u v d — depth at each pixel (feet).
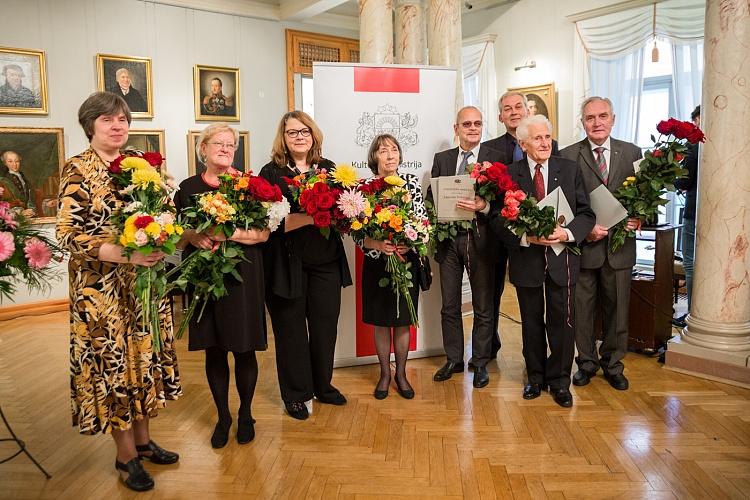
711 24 12.16
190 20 23.58
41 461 9.39
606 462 9.01
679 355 12.92
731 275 12.35
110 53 21.76
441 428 10.32
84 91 21.31
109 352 7.82
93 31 21.35
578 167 11.27
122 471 8.74
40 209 20.39
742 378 12.00
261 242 9.32
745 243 12.26
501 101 13.19
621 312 12.01
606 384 12.30
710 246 12.56
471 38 26.50
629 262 11.88
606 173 12.00
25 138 19.92
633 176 11.69
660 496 8.06
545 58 24.26
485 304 12.34
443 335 12.91
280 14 25.75
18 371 14.05
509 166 11.28
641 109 22.76
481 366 12.43
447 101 13.48
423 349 14.28
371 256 11.28
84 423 7.80
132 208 7.30
